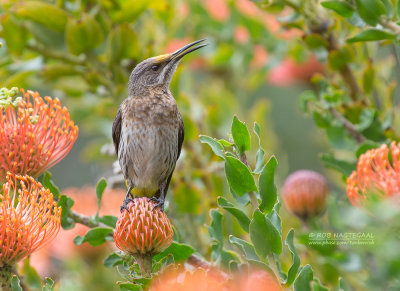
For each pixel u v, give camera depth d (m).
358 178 6.48
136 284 6.42
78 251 10.31
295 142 14.72
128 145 9.72
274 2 8.93
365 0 7.71
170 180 9.91
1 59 10.99
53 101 7.71
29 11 9.97
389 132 8.97
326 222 9.87
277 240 6.18
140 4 10.47
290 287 6.31
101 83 10.56
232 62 12.54
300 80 12.14
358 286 8.29
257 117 11.91
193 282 5.99
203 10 12.32
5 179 7.49
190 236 9.55
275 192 6.38
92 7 10.59
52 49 10.51
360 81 9.59
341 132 9.24
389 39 7.86
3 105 7.31
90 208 10.31
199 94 12.61
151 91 10.02
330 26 8.89
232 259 7.45
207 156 10.70
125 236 6.80
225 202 6.63
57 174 15.87
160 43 11.65
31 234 6.86
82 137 16.05
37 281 7.90
